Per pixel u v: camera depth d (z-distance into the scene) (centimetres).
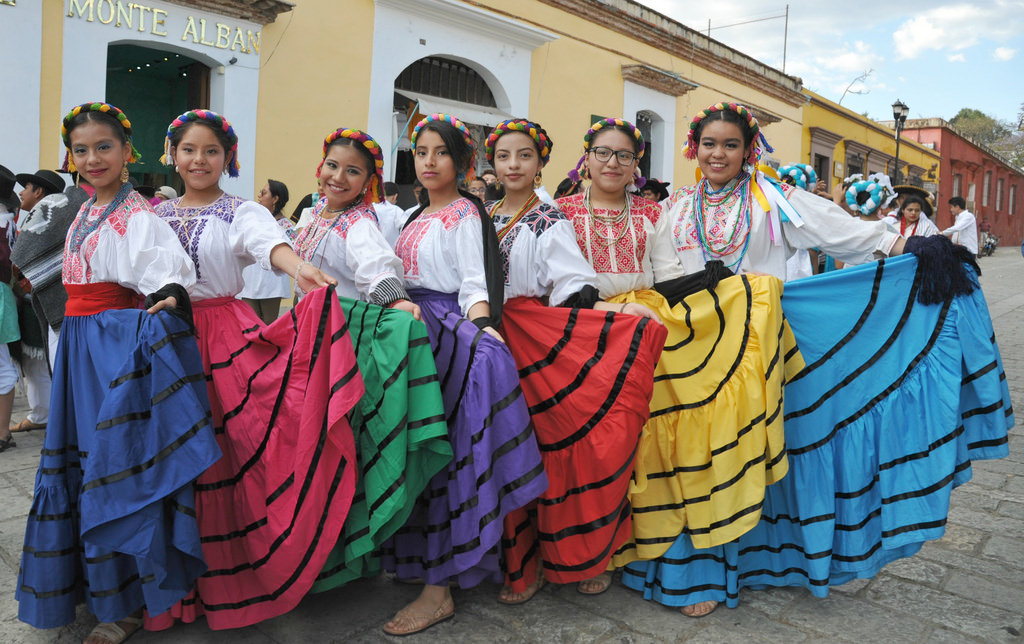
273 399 243
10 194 464
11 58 689
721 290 276
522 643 252
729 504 264
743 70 1573
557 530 270
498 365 251
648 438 278
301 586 236
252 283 600
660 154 1416
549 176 1207
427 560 262
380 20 965
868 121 2206
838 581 283
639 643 254
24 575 238
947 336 274
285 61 883
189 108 895
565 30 1199
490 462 246
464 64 1106
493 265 271
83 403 241
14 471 410
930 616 275
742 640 256
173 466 227
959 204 1048
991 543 340
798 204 302
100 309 248
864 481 275
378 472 243
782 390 267
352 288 304
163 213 274
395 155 1001
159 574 223
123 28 754
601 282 294
